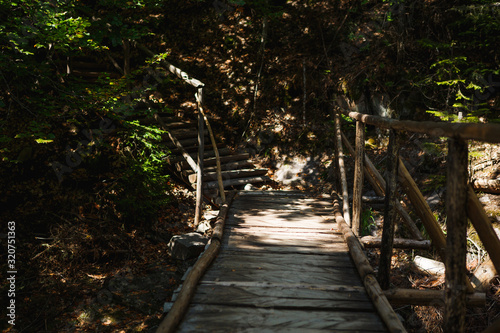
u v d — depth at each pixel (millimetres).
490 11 7410
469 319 4641
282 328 2488
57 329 4848
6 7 4844
